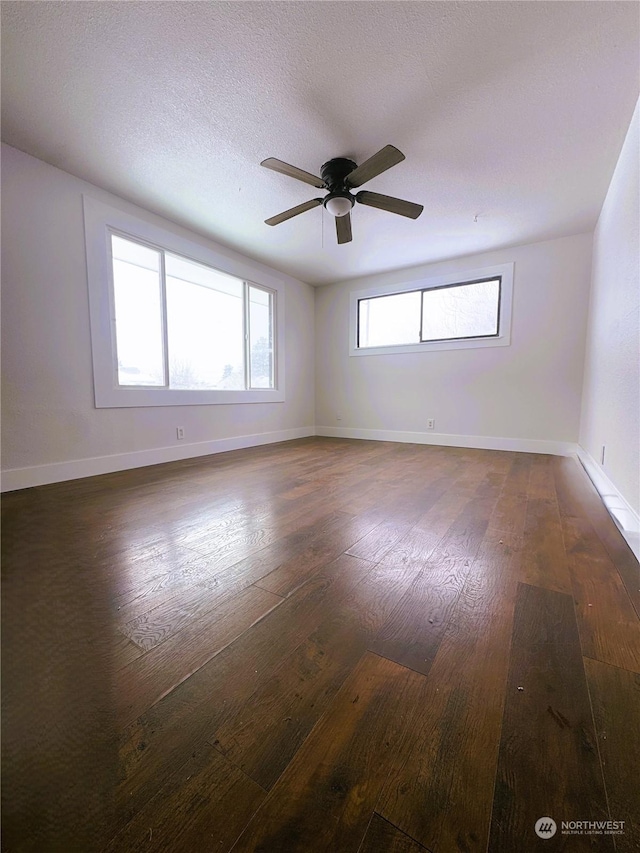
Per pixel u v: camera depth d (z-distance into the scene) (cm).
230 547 155
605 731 69
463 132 206
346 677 84
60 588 45
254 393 432
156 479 271
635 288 178
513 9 139
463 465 325
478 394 420
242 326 420
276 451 401
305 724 71
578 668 86
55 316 252
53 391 254
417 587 123
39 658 41
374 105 186
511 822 54
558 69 165
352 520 187
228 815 55
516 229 340
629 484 174
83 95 180
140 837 52
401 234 348
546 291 374
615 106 187
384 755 65
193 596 118
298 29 146
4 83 172
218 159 232
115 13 140
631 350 180
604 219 281
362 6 138
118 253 296
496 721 72
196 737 68
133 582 126
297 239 360
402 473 293
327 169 232
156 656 90
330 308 522
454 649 93
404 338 468
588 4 137
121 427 299
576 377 367
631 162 195
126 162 237
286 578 129
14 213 228
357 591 121
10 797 36
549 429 383
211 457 363
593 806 56
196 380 378
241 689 80
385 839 52
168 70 165
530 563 140
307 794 58
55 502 215
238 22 144
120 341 302
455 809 56
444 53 157
